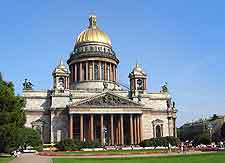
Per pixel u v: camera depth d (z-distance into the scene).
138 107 164.00
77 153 114.19
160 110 176.25
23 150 133.62
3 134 78.12
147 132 171.12
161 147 145.75
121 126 160.88
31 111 167.75
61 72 171.75
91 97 160.88
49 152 123.94
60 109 165.62
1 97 79.69
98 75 188.50
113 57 195.00
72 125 159.00
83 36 198.62
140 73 179.50
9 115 79.25
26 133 136.00
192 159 72.38
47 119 168.38
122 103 163.25
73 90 174.38
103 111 160.25
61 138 162.75
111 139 158.38
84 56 190.38
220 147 134.00
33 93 171.88
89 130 160.25
